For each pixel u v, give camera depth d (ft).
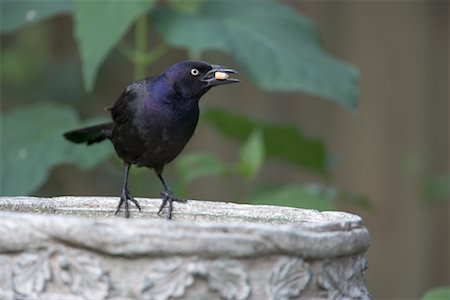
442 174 56.08
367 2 56.54
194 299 18.90
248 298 19.10
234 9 38.32
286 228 19.45
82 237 18.90
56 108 37.22
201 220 25.39
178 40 36.17
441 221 56.03
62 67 54.75
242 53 36.35
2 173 35.27
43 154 35.55
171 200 25.91
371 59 56.39
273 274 19.33
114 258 18.90
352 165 56.39
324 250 19.84
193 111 29.71
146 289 18.81
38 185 34.94
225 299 19.01
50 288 19.22
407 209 55.98
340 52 56.54
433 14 56.34
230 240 18.94
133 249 18.75
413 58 56.29
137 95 29.37
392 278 56.34
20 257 19.43
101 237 18.81
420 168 55.77
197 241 18.80
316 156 42.88
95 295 18.90
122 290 18.89
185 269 18.84
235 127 42.16
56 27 56.08
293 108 56.65
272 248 19.26
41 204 24.20
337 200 55.93
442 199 55.42
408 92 56.29
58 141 35.81
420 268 56.03
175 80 29.12
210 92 56.65
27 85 53.83
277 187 38.11
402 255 56.18
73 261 19.07
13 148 36.04
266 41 37.11
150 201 26.20
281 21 38.34
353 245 20.49
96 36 34.17
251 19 37.86
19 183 35.04
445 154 56.13
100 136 32.53
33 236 19.24
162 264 18.85
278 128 41.16
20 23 37.65
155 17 37.04
